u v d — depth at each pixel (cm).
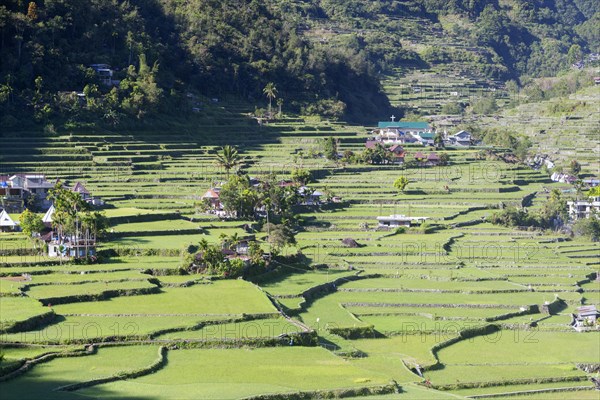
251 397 13550
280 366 15238
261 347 16188
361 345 18062
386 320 19788
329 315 19412
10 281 18750
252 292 19150
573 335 19900
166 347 15688
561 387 16625
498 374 16962
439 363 17325
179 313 17362
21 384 13538
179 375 14438
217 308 17838
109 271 19825
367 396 14338
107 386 13712
